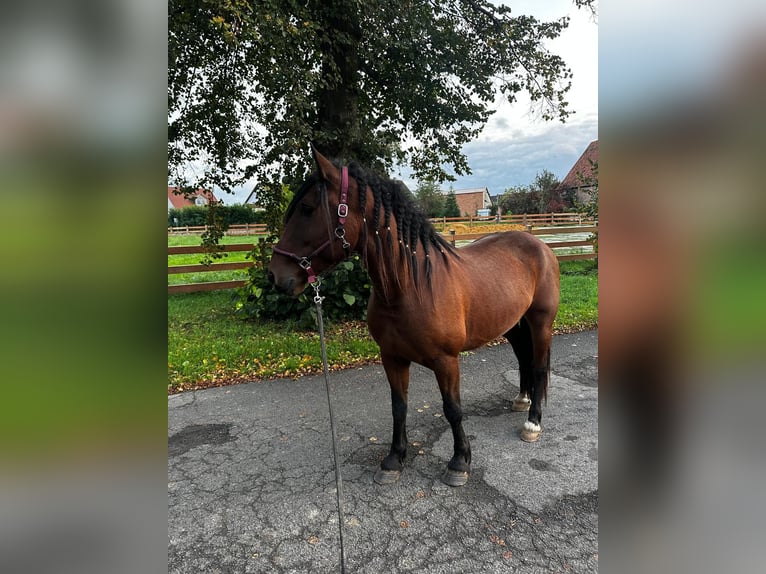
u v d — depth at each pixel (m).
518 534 2.06
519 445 2.88
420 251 2.23
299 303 6.01
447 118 7.23
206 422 3.37
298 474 2.63
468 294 2.46
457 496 2.35
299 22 4.80
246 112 5.60
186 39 4.47
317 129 6.09
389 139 6.63
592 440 2.94
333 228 1.97
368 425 3.24
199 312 6.90
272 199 6.06
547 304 3.03
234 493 2.46
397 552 1.97
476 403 3.58
